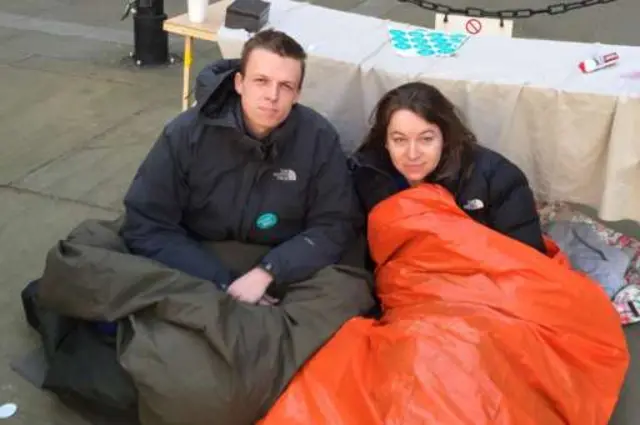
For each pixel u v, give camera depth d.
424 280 2.33
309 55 2.82
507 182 2.52
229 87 2.42
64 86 4.58
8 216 3.27
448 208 2.39
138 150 3.90
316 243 2.46
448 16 3.30
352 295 2.27
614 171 2.65
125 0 6.21
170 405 2.05
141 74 4.83
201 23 3.35
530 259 2.28
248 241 2.55
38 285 2.46
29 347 2.54
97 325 2.35
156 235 2.44
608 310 2.33
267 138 2.39
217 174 2.44
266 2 3.13
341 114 2.90
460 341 2.08
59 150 3.85
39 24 5.57
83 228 2.52
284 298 2.34
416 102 2.40
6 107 4.26
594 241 3.01
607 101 2.59
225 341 2.07
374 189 2.60
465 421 1.94
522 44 3.06
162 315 2.14
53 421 2.27
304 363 2.12
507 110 2.70
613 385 2.28
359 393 2.06
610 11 6.40
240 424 2.09
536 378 2.13
